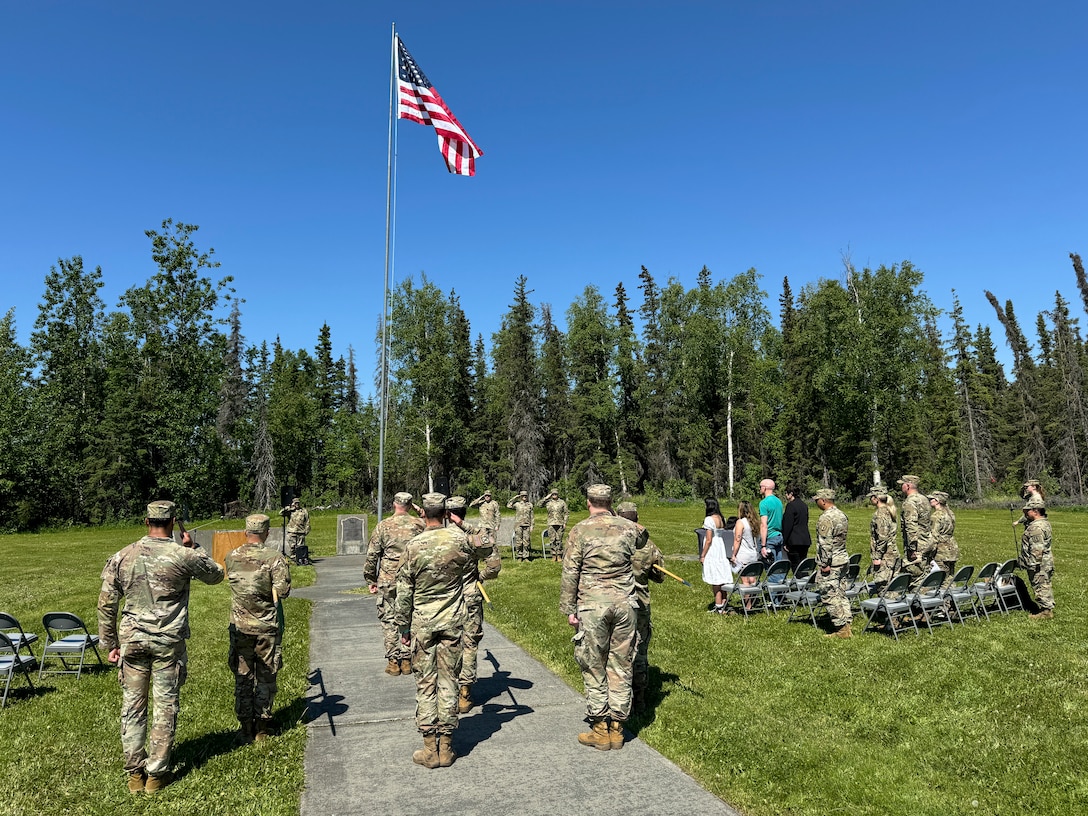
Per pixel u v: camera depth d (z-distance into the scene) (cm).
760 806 445
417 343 5025
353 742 554
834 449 5416
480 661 811
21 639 766
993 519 3098
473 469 5650
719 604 1067
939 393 5775
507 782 475
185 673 499
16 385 4803
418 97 1551
